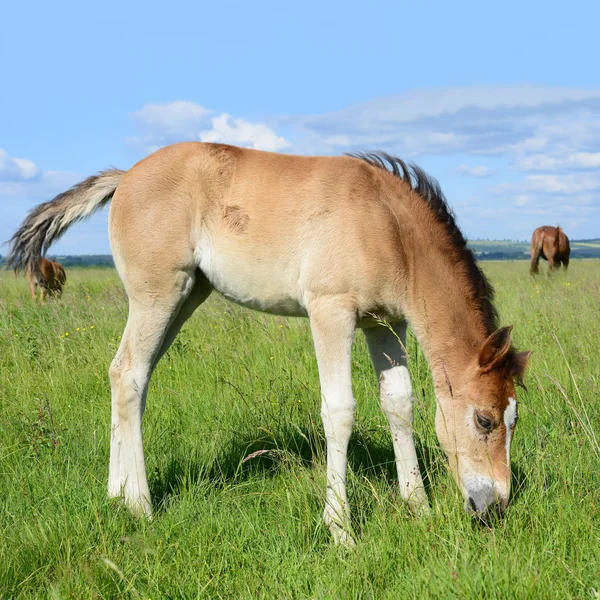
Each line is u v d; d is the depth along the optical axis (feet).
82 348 21.74
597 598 7.70
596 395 15.12
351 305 11.69
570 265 83.82
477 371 11.10
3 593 8.97
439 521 10.41
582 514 10.14
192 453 13.97
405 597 8.34
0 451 13.69
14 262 14.55
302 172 12.44
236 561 9.93
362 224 11.68
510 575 8.41
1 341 23.62
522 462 12.48
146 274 12.82
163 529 10.89
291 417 15.03
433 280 11.88
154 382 18.92
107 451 14.38
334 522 10.84
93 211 14.07
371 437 14.73
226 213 12.75
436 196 12.46
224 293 13.29
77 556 9.91
